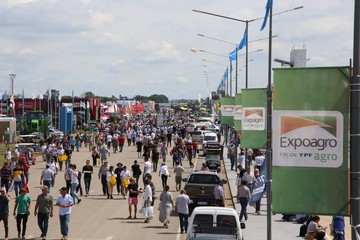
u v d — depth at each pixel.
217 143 70.38
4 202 25.75
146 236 27.30
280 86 15.37
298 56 65.75
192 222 21.41
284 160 15.42
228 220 21.33
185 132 100.69
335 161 15.20
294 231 28.25
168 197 29.58
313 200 15.32
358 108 14.12
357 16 13.84
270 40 27.66
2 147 88.00
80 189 40.97
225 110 56.00
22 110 136.62
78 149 82.44
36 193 41.72
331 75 15.14
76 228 29.19
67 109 114.69
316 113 15.23
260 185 30.14
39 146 81.19
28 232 27.91
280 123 15.41
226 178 53.31
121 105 187.00
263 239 26.09
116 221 31.33
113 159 69.25
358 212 14.02
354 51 13.98
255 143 32.81
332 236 25.78
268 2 28.34
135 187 32.41
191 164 63.72
